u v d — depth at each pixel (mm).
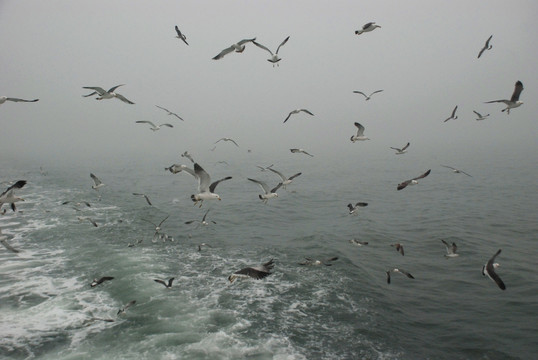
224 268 21969
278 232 30094
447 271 21672
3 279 20391
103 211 35938
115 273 21094
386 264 22875
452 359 14188
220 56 18484
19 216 33250
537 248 25234
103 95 18781
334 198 44281
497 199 41406
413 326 16234
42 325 16016
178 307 17375
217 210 38125
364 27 18969
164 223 32344
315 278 20500
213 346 14641
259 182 19781
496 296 18500
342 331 15758
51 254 24172
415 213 35969
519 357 14047
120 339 15102
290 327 15953
